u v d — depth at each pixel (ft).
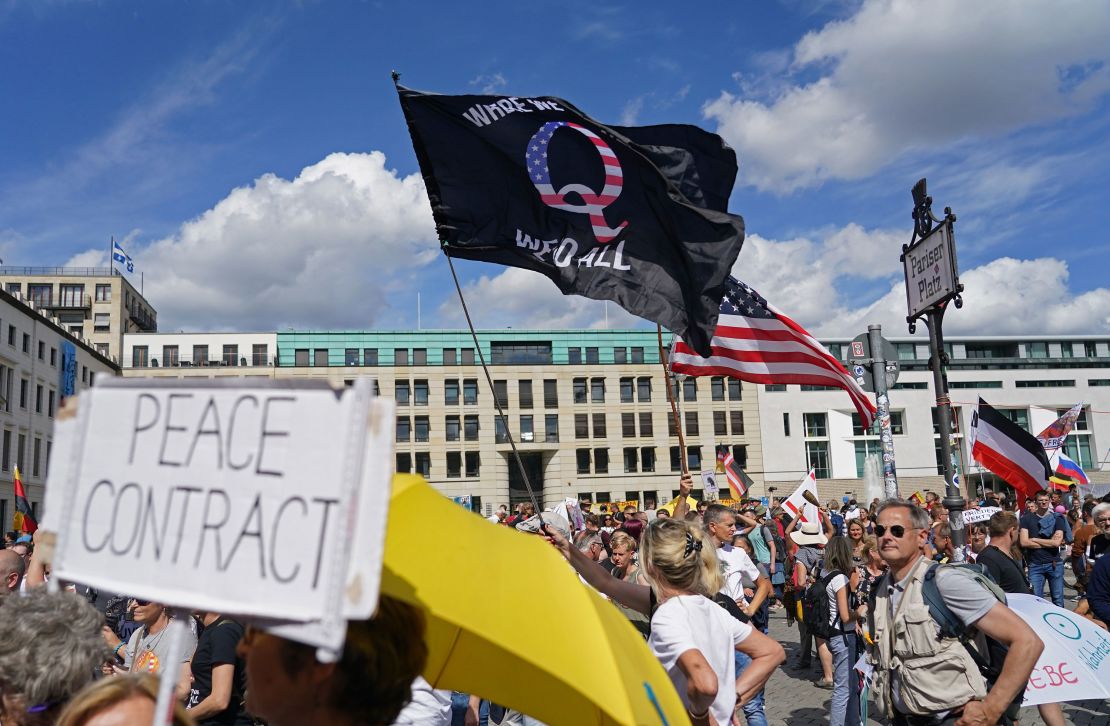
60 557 5.69
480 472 256.52
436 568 6.68
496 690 9.46
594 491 257.34
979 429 41.60
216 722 14.82
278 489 5.16
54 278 311.88
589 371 262.88
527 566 7.57
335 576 4.84
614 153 21.62
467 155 21.42
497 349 263.49
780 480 256.93
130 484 5.62
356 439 4.97
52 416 216.33
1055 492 67.67
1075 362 277.03
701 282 20.98
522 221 21.30
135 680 7.83
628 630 8.97
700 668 12.23
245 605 5.08
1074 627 19.24
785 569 55.52
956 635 13.89
